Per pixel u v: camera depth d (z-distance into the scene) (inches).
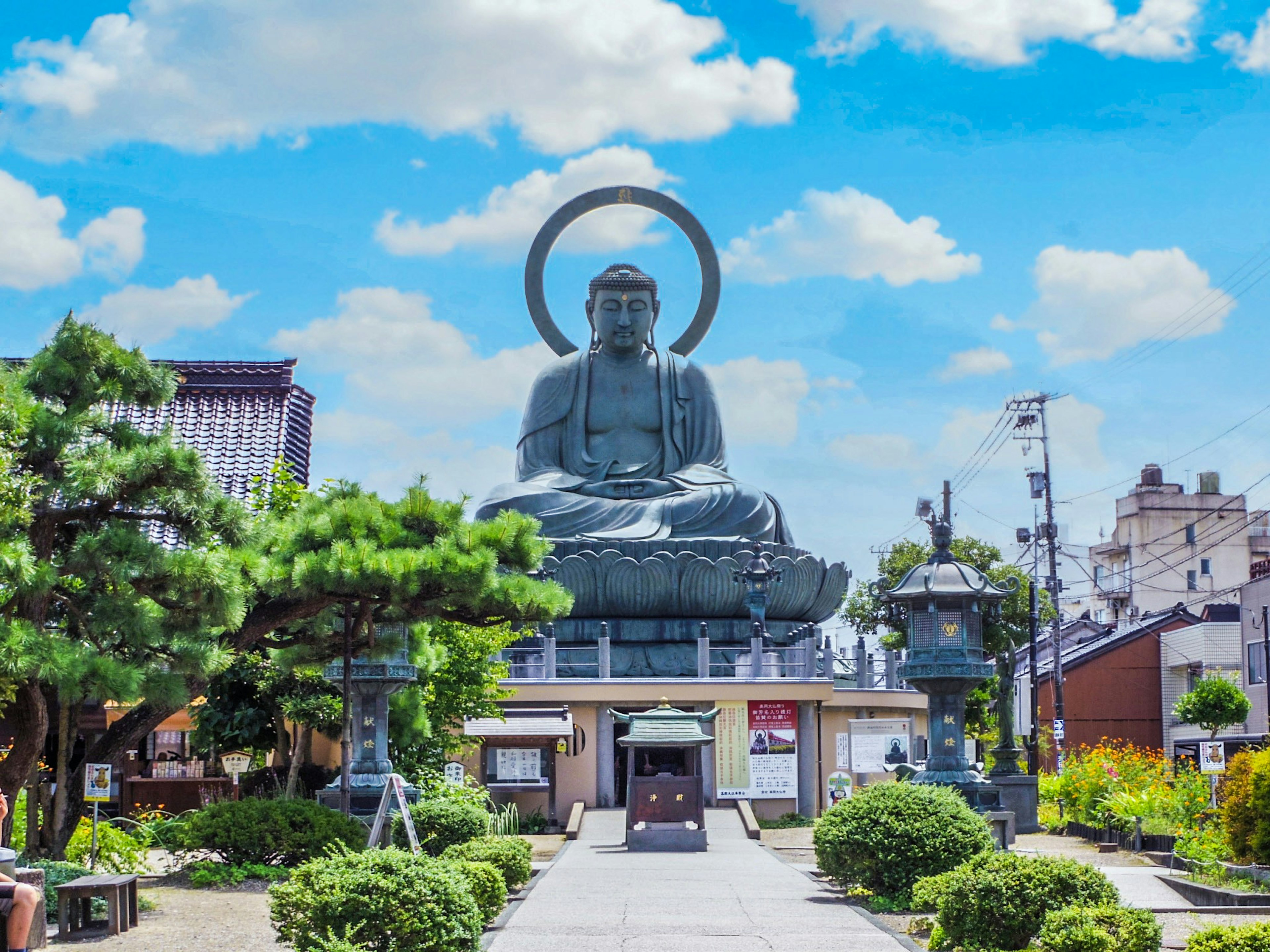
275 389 1558.8
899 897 647.8
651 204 1747.0
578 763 1253.1
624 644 1438.2
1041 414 1878.7
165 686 639.8
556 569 1438.2
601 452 1624.0
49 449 635.5
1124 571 2758.4
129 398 675.4
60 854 691.4
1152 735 2165.4
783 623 1492.4
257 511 1069.8
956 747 917.8
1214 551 2726.4
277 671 1018.1
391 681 875.4
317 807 759.7
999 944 507.2
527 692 1249.4
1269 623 1721.2
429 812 792.3
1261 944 418.0
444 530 788.0
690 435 1637.6
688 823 1064.8
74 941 541.3
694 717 962.7
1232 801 778.8
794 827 1202.6
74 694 599.5
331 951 427.2
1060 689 1796.3
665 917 604.1
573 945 530.6
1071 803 1123.9
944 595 909.2
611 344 1648.6
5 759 652.7
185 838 732.7
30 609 637.3
